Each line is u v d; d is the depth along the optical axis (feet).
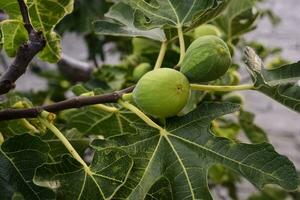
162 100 1.71
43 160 1.79
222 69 1.77
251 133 3.08
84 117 2.46
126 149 1.77
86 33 3.87
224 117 3.54
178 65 1.87
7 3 2.05
